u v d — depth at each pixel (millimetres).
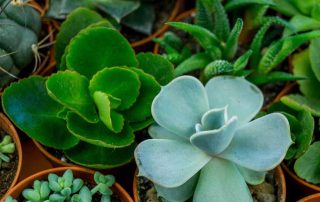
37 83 442
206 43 474
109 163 424
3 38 442
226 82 427
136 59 438
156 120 401
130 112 428
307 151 433
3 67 449
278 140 397
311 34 443
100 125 421
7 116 456
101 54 434
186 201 424
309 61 484
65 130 435
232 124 381
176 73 465
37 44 469
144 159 396
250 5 486
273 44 464
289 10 495
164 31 516
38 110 438
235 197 396
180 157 402
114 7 502
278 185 431
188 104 409
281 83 499
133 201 424
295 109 447
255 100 422
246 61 457
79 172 427
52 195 404
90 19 470
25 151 485
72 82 414
